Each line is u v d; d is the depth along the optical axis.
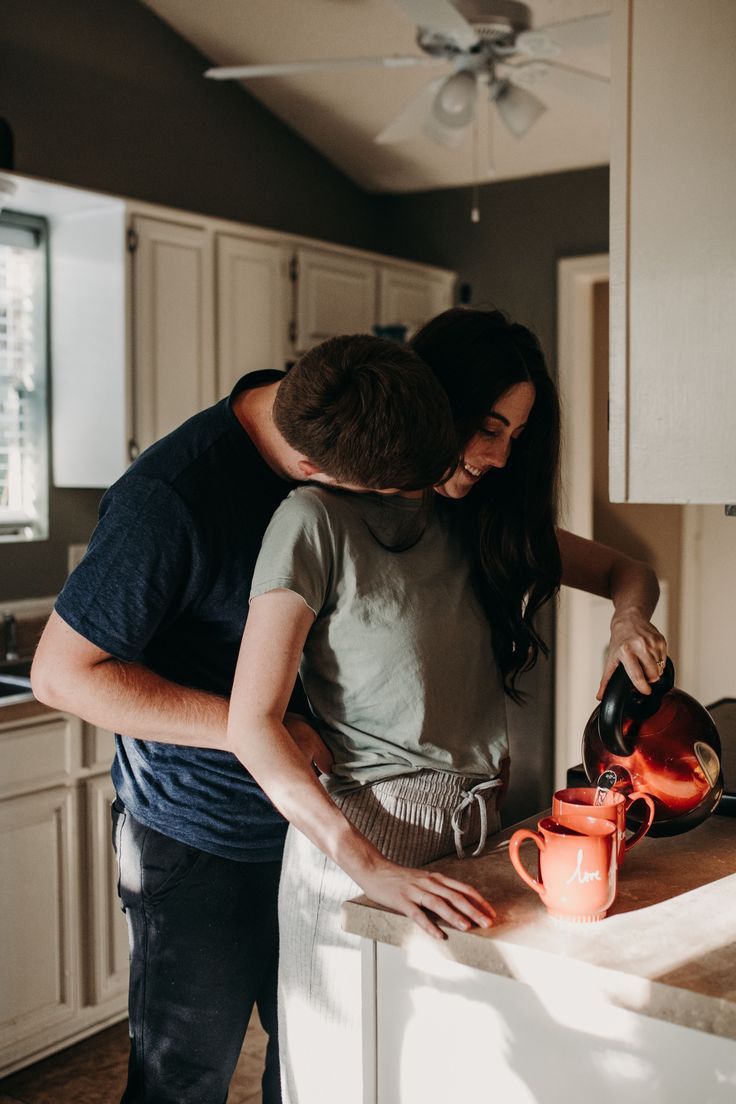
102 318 3.15
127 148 3.42
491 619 1.47
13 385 3.29
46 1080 2.62
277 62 3.62
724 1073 0.99
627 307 1.21
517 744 4.32
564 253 4.11
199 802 1.53
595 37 2.45
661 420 1.20
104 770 2.78
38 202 3.06
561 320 4.13
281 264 3.57
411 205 4.43
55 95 3.19
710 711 1.98
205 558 1.43
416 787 1.32
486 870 1.28
